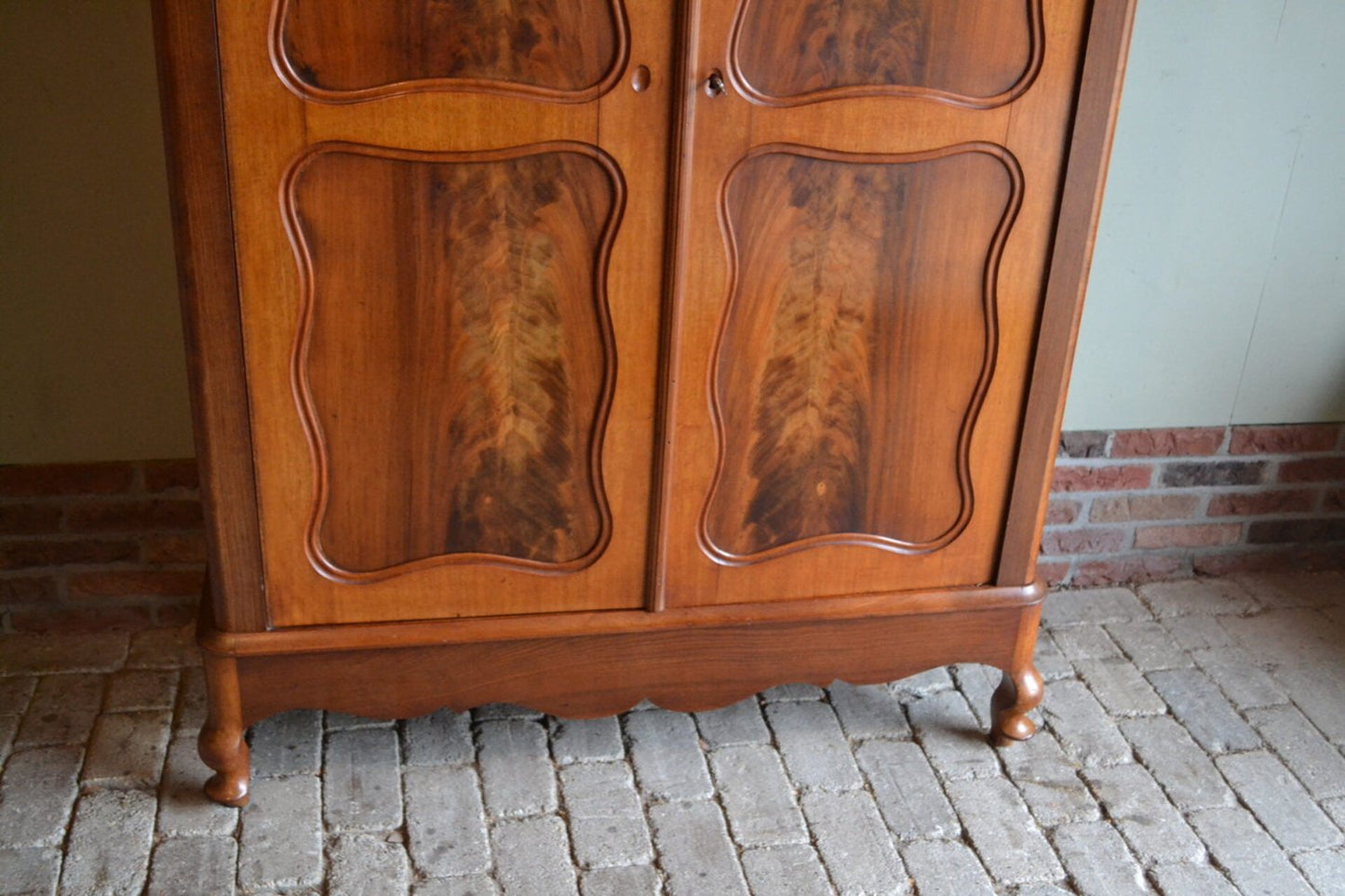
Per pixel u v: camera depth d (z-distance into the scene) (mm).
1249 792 2066
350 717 2109
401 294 1641
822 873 1854
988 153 1714
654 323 1722
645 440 1794
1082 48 1669
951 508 1958
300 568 1770
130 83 1942
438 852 1846
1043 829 1968
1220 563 2697
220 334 1608
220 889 1760
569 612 1888
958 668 2332
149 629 2314
